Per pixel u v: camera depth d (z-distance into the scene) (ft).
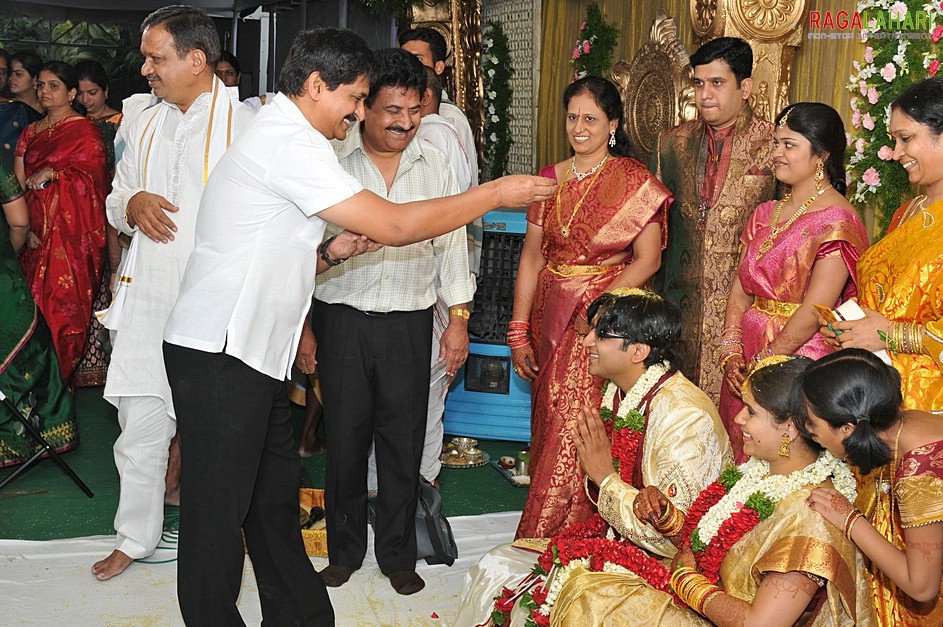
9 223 14.19
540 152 19.84
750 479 6.93
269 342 8.32
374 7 19.80
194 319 8.20
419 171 10.97
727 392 10.76
